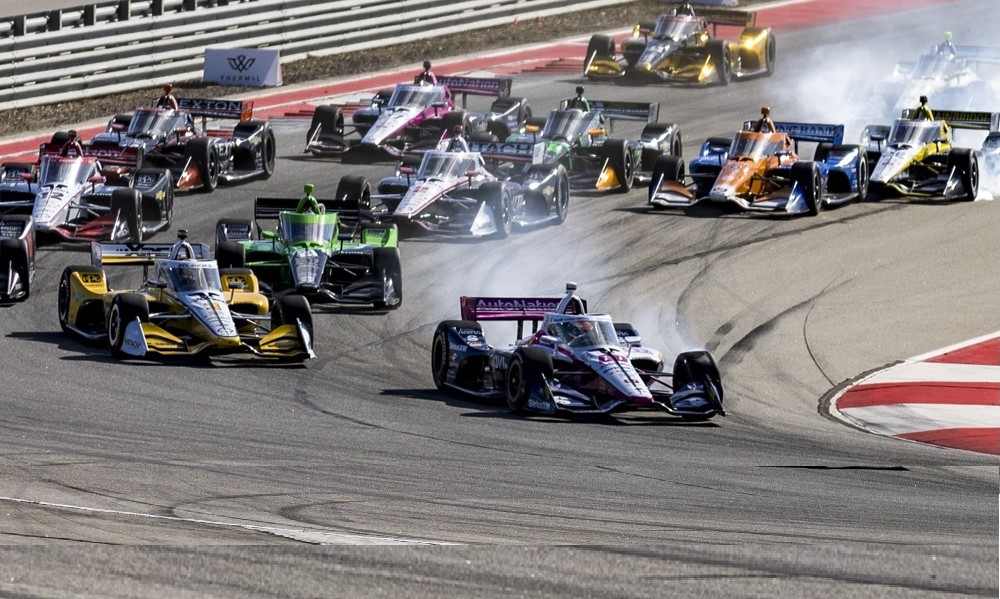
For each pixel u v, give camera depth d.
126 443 49.84
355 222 84.44
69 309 71.44
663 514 41.34
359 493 42.84
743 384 68.50
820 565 34.44
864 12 192.62
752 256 94.56
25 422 52.84
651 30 156.88
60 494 40.50
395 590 31.11
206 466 46.25
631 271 90.44
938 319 81.62
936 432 60.28
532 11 179.62
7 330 72.44
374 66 156.00
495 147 107.06
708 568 33.78
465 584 31.72
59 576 31.22
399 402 61.00
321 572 32.28
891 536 38.53
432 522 38.75
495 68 158.00
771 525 39.97
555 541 36.50
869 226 103.25
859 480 48.75
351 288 79.56
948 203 110.75
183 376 63.62
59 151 103.31
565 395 59.66
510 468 48.50
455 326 64.06
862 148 110.88
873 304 84.50
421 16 166.25
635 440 55.34
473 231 95.62
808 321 80.75
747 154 107.25
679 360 62.31
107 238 92.19
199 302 67.56
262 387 62.41
